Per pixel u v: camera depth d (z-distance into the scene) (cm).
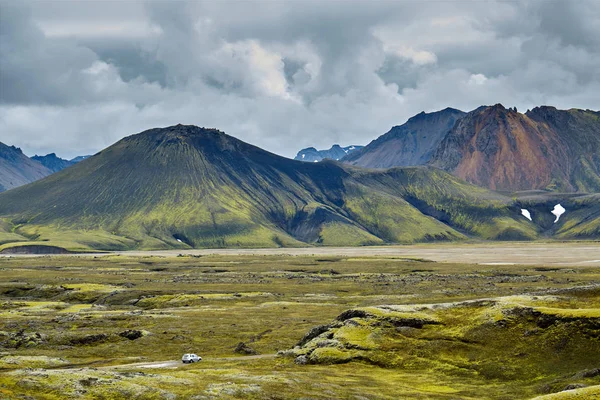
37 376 8944
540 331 11000
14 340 14400
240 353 12912
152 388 8338
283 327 15912
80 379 8750
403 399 8256
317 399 8031
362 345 11781
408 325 12550
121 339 14638
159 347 13700
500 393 8825
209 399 7919
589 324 10625
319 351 11688
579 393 6831
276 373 9944
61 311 19938
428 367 10581
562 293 13475
